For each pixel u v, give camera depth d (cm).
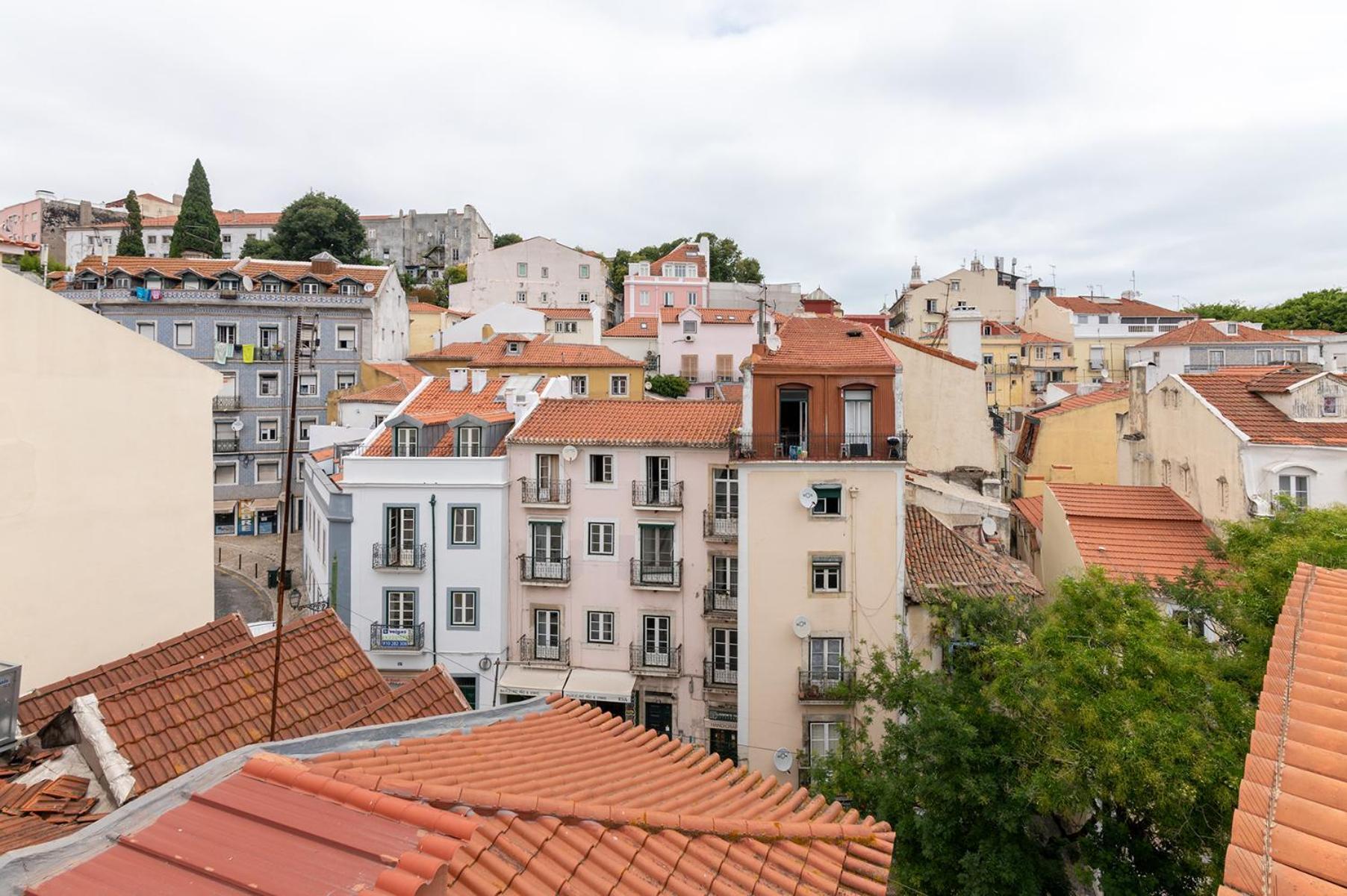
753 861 777
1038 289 10506
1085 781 1554
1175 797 1371
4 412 1349
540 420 3316
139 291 5838
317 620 1383
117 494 1538
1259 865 539
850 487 2636
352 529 3206
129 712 1031
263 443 6069
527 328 7581
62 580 1441
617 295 10925
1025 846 1780
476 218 12962
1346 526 1861
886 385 2673
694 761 1114
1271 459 2408
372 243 12850
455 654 3166
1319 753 630
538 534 3188
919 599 2577
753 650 2670
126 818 629
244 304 6053
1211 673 1616
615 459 3127
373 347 6475
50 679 1422
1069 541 2648
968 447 3675
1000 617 2086
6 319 1349
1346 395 2558
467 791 715
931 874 1778
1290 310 9188
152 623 1606
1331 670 754
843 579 2641
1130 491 2850
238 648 1238
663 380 7006
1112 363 7925
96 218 11681
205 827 624
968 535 3197
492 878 618
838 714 2634
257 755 726
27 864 560
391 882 545
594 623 3166
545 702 1242
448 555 3169
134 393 1569
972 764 1778
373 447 3356
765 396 2691
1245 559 1973
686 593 3089
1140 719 1445
